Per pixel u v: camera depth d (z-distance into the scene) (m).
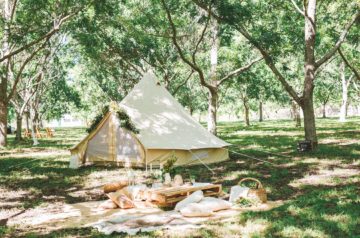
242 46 24.22
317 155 16.39
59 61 34.53
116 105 15.33
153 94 16.92
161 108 16.53
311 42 17.69
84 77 42.41
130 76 32.97
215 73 23.39
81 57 35.16
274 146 20.73
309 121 18.02
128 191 9.02
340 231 6.27
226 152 16.64
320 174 12.04
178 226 6.92
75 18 20.62
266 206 8.38
